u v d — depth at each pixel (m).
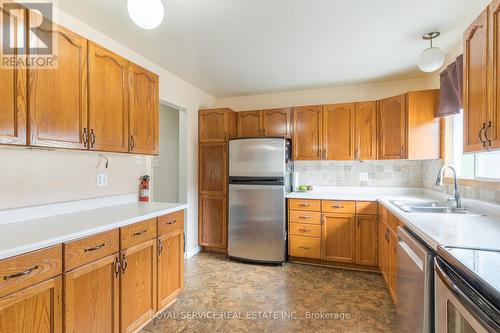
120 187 2.34
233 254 3.29
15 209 1.58
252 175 3.22
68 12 1.86
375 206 2.89
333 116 3.34
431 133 2.73
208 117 3.57
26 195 1.64
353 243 2.98
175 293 2.16
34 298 1.16
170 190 4.42
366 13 1.88
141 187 2.54
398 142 2.93
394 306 2.19
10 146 1.35
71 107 1.57
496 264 0.92
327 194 3.33
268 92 3.89
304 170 3.77
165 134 4.35
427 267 1.23
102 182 2.16
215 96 4.09
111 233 1.57
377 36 2.22
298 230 3.19
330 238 3.07
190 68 2.94
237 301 2.29
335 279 2.74
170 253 2.12
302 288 2.53
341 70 3.01
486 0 1.72
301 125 3.46
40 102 1.41
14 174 1.57
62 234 1.31
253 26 2.05
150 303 1.88
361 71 3.04
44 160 1.73
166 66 2.88
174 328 1.91
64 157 1.86
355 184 3.54
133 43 2.34
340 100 3.62
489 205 1.78
